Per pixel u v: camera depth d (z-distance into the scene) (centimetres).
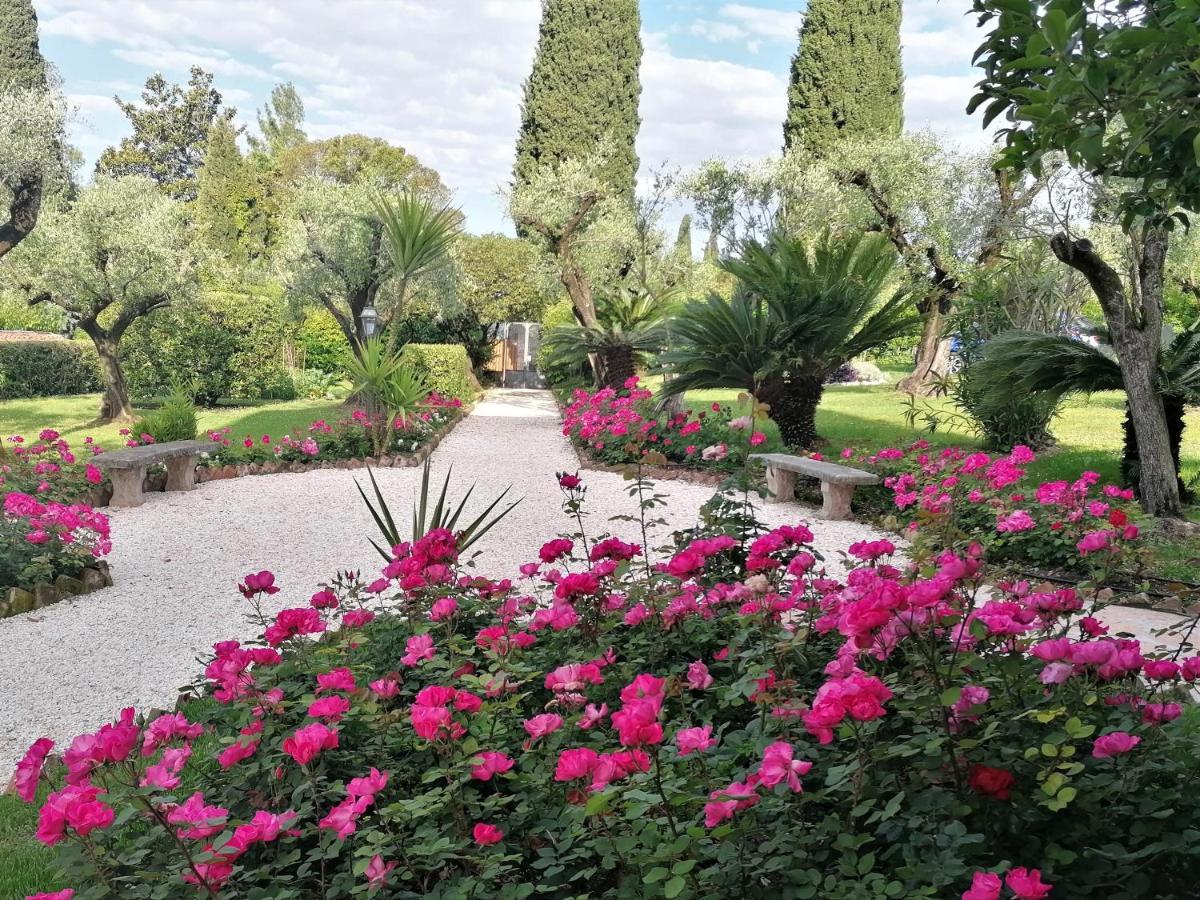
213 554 650
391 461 1045
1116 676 177
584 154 2375
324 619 304
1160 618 438
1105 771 169
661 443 995
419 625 268
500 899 156
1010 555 545
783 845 147
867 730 161
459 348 1817
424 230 1087
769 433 1138
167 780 158
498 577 556
